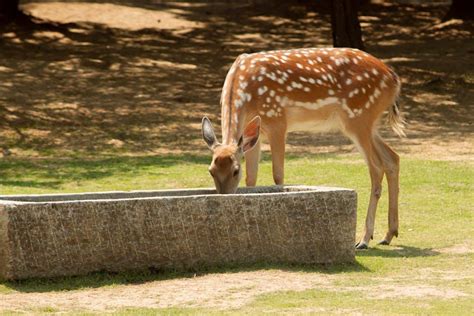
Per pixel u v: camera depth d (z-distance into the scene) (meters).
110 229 10.83
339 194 11.72
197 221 11.16
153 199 10.98
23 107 26.97
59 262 10.66
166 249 11.05
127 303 9.89
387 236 13.75
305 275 11.17
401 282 10.99
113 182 18.95
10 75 30.94
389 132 25.22
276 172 13.33
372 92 13.72
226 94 13.07
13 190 17.92
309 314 9.37
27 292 10.28
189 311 9.48
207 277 10.96
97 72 32.34
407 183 18.44
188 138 24.62
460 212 15.99
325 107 13.52
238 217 11.32
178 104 28.62
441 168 20.03
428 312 9.49
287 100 13.30
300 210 11.55
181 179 19.22
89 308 9.66
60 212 10.65
